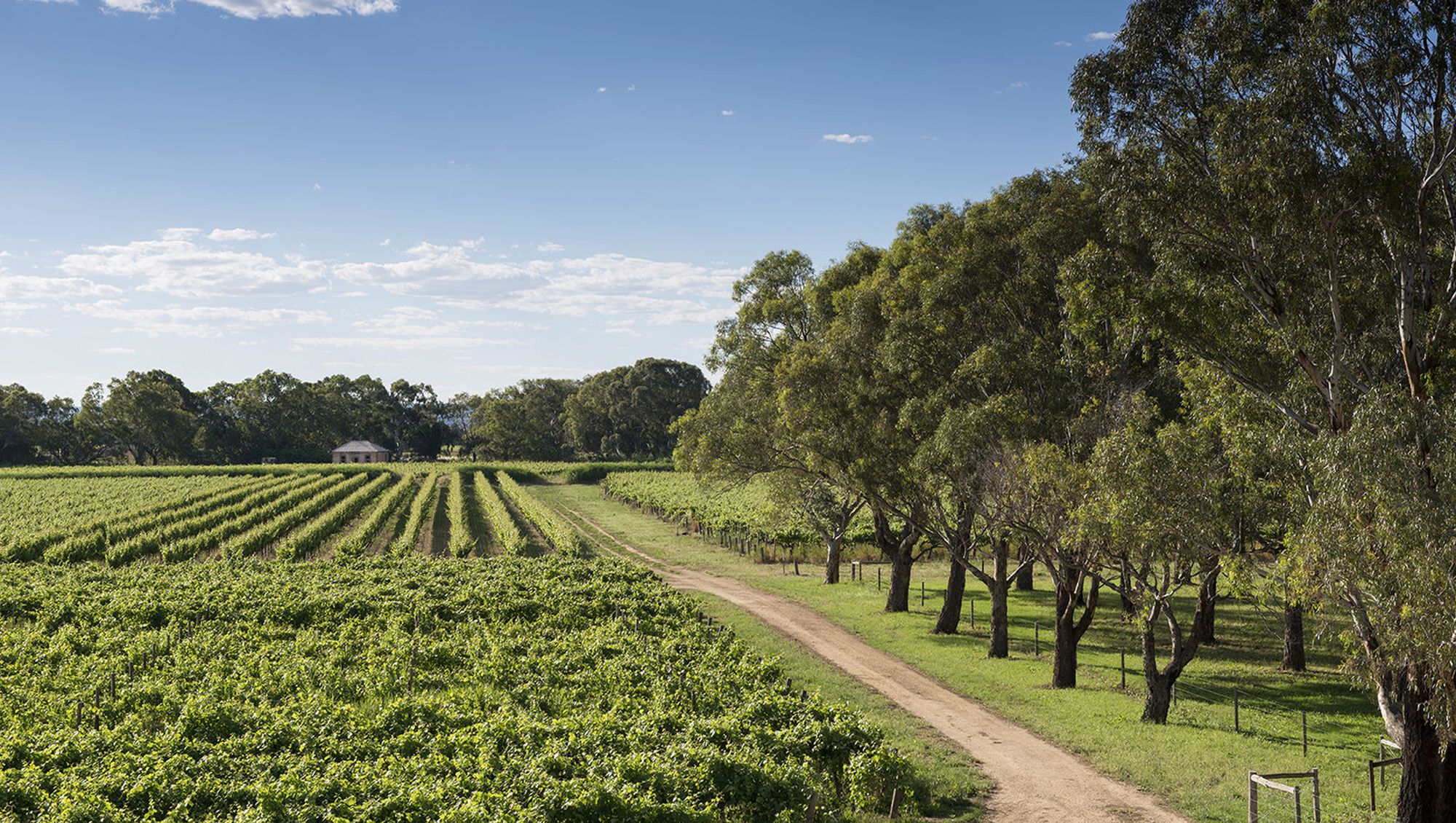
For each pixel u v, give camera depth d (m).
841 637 32.84
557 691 21.53
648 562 53.56
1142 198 16.45
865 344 29.70
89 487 93.06
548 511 72.56
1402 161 15.05
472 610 31.64
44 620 29.77
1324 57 14.95
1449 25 14.68
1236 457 17.83
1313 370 16.11
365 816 13.00
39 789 13.92
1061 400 23.67
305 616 30.69
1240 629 34.50
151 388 148.25
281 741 16.81
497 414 167.75
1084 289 18.53
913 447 27.27
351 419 181.25
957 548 31.30
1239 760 18.48
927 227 34.91
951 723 22.03
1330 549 13.37
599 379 173.00
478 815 12.64
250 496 79.38
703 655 25.53
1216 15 15.90
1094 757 19.08
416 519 67.81
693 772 14.86
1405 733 14.72
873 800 15.86
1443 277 17.17
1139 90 16.75
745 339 43.56
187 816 13.07
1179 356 21.48
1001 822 15.54
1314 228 15.26
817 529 47.06
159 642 26.16
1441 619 12.09
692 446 45.12
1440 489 12.45
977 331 26.70
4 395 152.00
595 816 13.28
